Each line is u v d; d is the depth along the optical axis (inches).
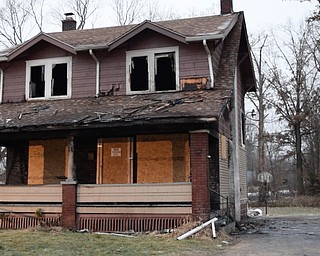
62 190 535.2
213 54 594.9
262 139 1419.8
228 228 560.4
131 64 617.0
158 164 605.3
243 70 791.7
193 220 486.0
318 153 1600.6
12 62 663.8
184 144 601.9
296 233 550.0
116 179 613.3
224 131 637.3
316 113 1550.2
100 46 605.9
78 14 1411.2
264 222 717.3
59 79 677.9
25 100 649.6
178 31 612.1
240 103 771.4
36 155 667.4
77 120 520.1
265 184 1253.1
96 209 524.4
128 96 601.3
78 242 421.1
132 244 411.2
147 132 513.0
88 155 637.3
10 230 521.0
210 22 663.1
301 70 1530.5
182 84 590.6
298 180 1510.8
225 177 639.1
